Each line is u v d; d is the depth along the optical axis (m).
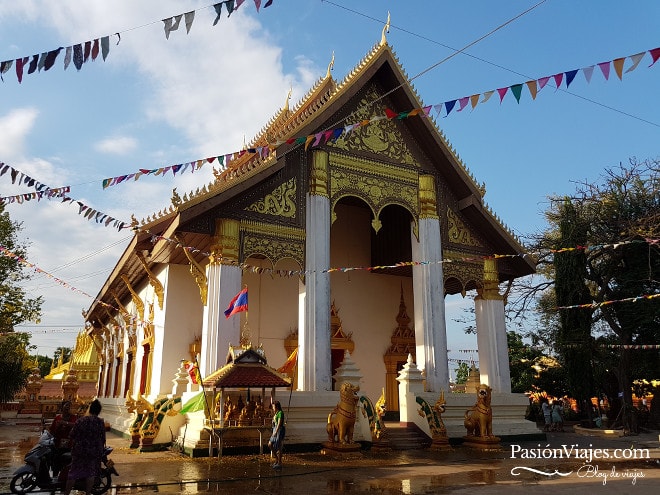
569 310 22.25
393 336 21.78
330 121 17.30
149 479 9.88
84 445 7.55
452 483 9.80
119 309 25.53
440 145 18.80
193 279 17.84
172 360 16.95
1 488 8.98
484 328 19.03
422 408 15.70
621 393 22.03
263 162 15.23
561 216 24.53
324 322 15.42
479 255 19.53
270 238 15.39
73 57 6.67
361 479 10.13
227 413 13.02
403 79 18.30
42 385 37.34
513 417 18.08
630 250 23.25
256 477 10.21
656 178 23.69
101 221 11.57
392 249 21.64
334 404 14.63
